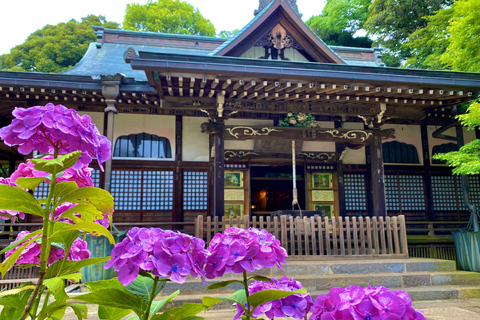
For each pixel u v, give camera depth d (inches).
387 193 398.0
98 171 345.4
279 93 300.5
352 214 391.9
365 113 332.2
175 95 304.8
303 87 280.1
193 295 200.5
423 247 390.9
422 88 294.2
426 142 409.1
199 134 366.6
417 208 399.2
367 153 403.9
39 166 39.6
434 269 246.5
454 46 348.2
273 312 59.0
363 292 52.1
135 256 41.4
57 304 44.1
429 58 568.4
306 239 261.4
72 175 50.6
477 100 324.2
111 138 288.8
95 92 297.6
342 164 396.5
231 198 380.5
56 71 778.2
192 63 250.2
